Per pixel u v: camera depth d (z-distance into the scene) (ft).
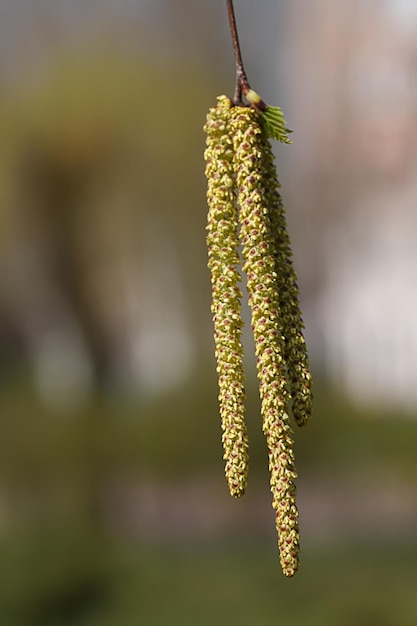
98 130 95.61
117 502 53.52
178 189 97.91
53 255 97.40
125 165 96.78
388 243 97.09
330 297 98.02
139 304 97.96
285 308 7.08
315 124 104.27
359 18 101.45
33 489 56.34
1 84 97.86
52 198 96.07
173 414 70.23
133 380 95.30
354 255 98.12
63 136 95.35
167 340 97.14
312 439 64.95
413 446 61.87
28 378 94.12
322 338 96.78
